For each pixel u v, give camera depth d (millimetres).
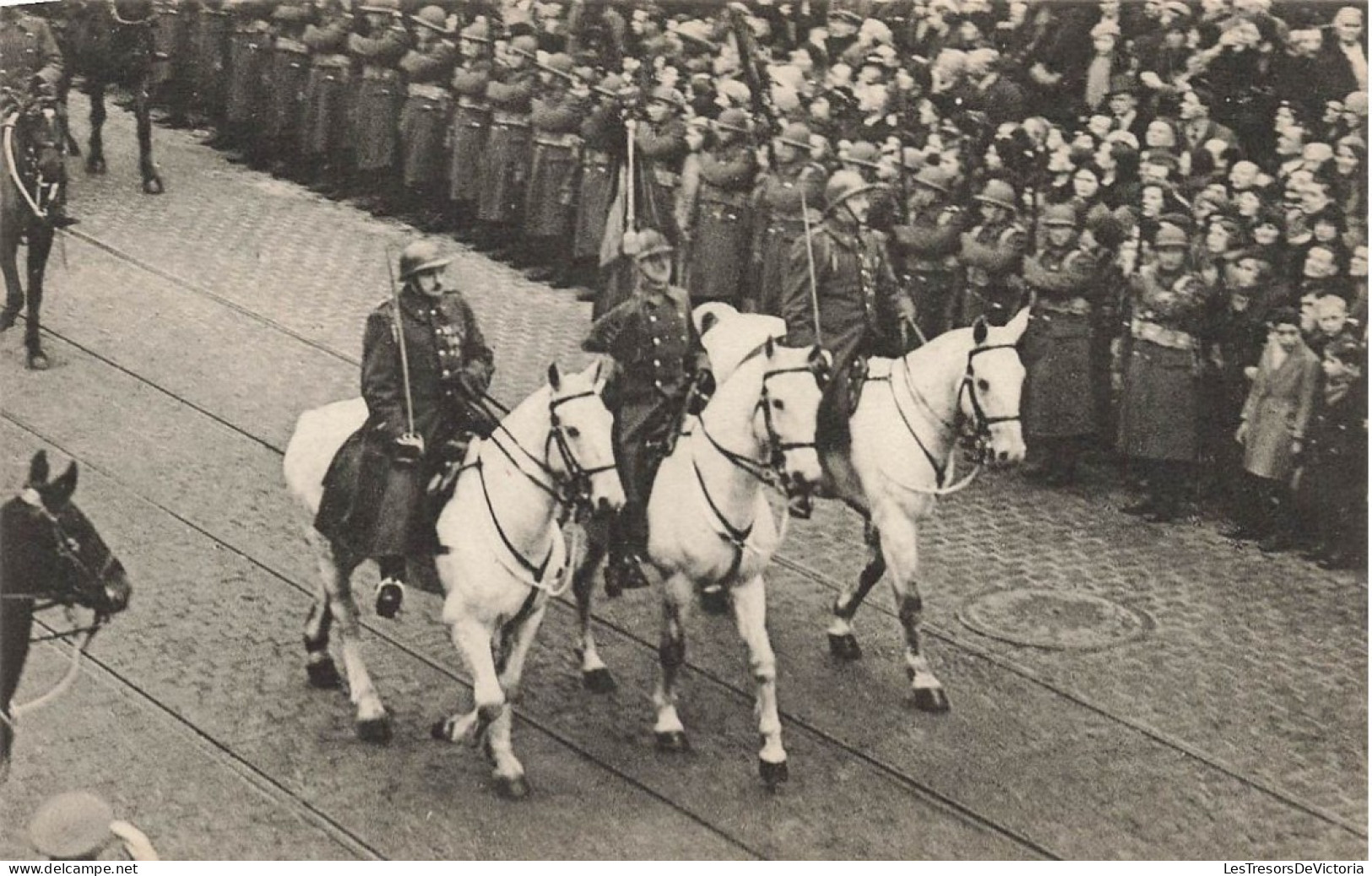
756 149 17641
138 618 14234
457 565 11648
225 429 16766
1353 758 12648
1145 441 15344
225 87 21672
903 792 12352
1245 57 15461
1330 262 14602
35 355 17688
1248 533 15352
